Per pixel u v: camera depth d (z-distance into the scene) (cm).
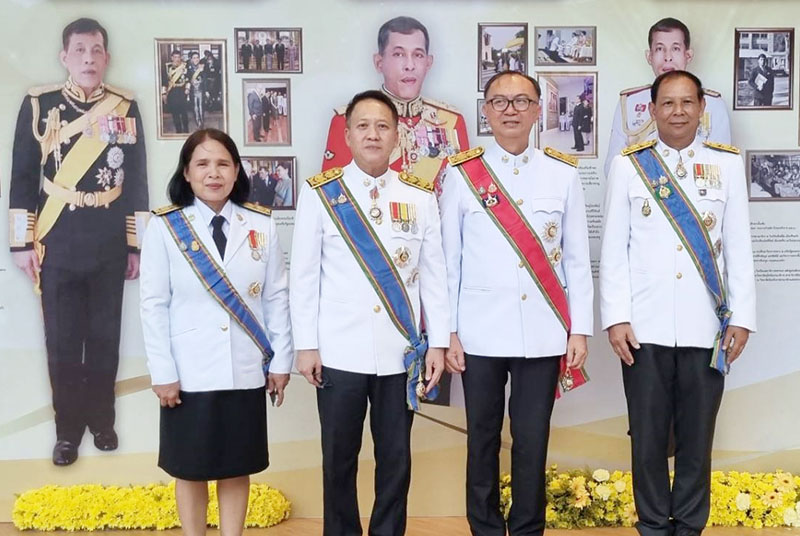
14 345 304
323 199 232
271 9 301
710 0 307
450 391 310
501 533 249
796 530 295
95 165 301
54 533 296
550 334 242
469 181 246
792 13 308
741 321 241
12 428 305
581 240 247
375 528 236
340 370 228
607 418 313
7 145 300
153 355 227
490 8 304
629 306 244
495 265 241
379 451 235
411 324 233
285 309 242
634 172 249
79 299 304
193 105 303
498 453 250
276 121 304
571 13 306
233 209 236
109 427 307
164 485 309
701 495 246
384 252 229
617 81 308
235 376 229
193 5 300
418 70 304
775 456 315
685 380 246
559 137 309
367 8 302
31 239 301
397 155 305
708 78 310
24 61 298
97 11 299
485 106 249
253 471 235
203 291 228
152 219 232
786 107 311
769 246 313
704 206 244
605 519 300
